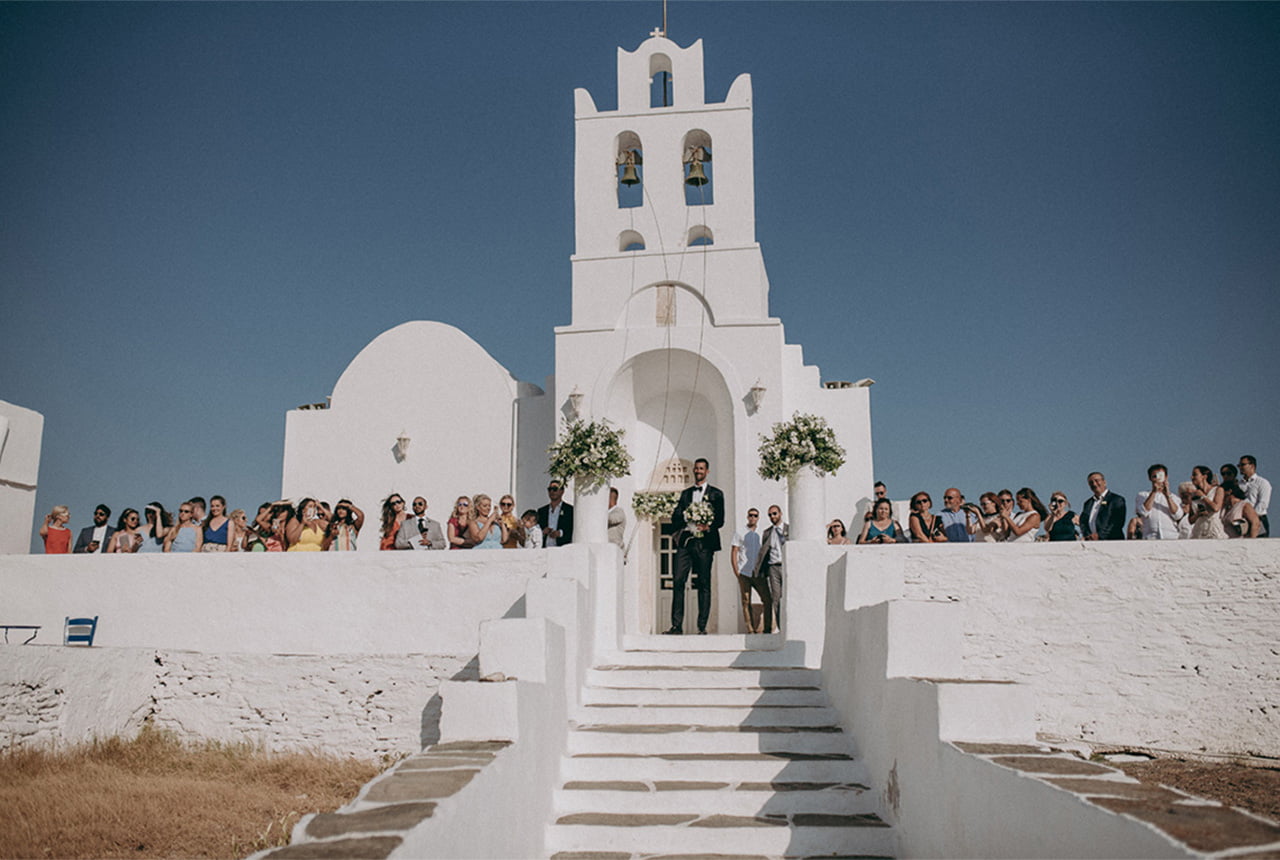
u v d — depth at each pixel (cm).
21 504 1670
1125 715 1129
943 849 657
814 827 786
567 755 913
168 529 1459
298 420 1936
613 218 1833
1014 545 1186
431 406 1900
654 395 1836
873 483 1806
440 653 1238
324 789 1058
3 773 999
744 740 930
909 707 750
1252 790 966
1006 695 679
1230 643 1121
